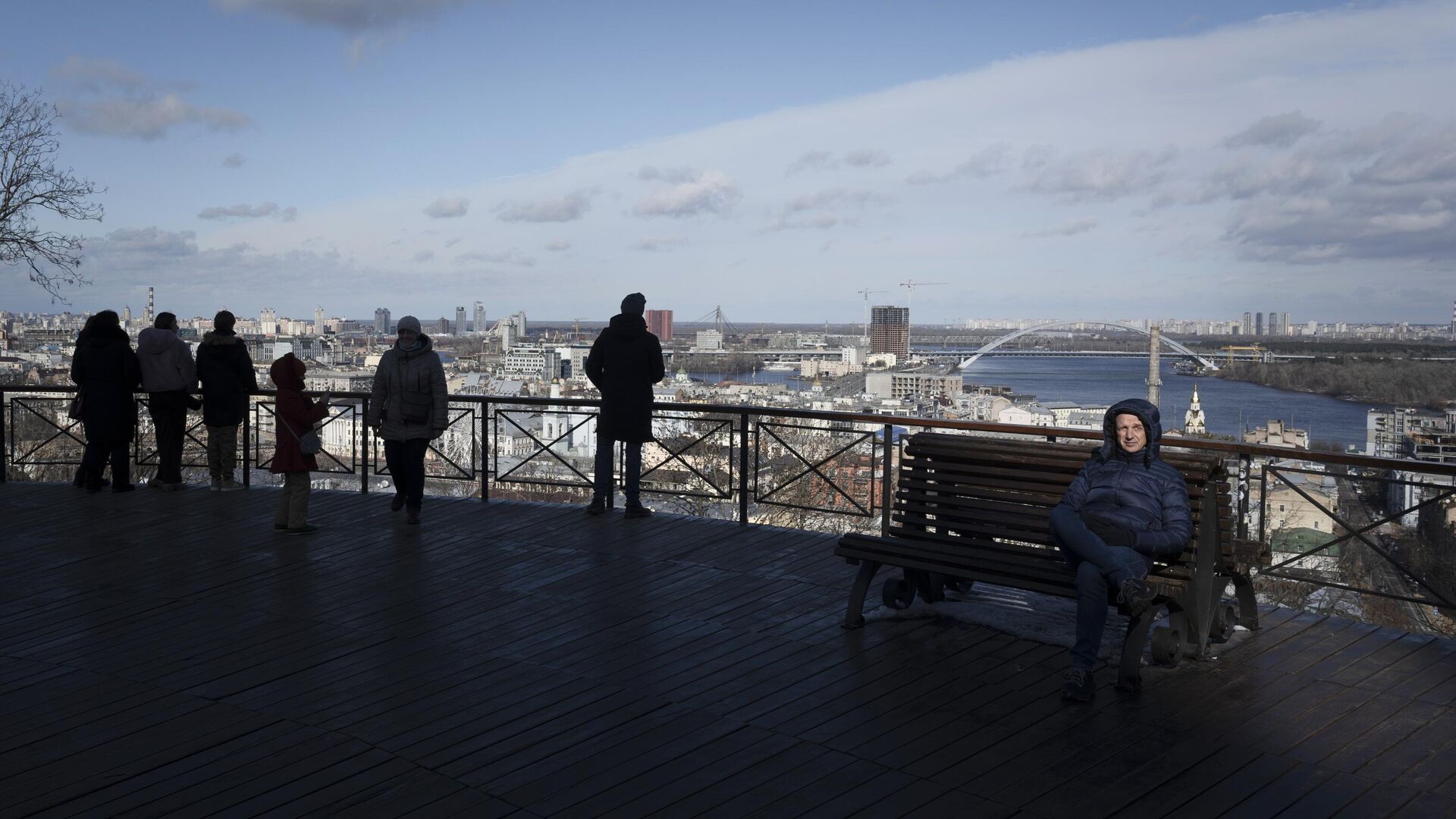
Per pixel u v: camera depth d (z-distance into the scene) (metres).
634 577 6.05
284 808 3.18
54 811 3.16
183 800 3.24
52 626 5.15
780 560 6.43
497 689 4.25
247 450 9.20
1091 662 4.09
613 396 7.61
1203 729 3.80
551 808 3.19
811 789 3.32
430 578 6.06
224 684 4.32
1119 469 4.42
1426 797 3.26
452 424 8.93
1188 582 4.28
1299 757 3.55
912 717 3.92
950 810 3.17
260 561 6.47
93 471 8.85
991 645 4.79
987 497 4.90
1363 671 4.41
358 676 4.42
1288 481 5.48
